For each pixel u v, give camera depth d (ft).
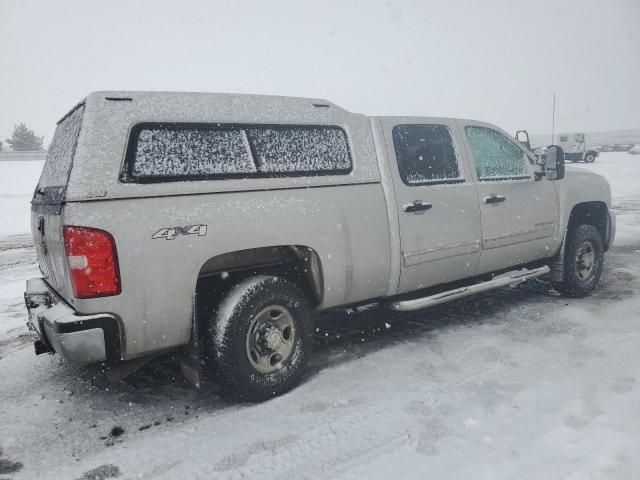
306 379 12.44
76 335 9.35
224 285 11.73
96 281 9.38
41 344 11.41
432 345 14.38
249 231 11.01
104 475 8.88
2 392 12.39
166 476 8.78
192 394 12.01
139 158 10.03
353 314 17.40
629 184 69.87
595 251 18.90
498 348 13.91
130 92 10.33
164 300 10.08
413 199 13.84
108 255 9.45
